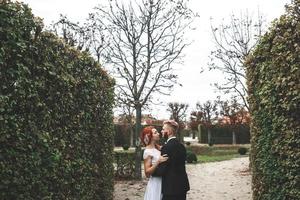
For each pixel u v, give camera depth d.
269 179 7.49
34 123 5.44
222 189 15.05
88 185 8.48
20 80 5.01
